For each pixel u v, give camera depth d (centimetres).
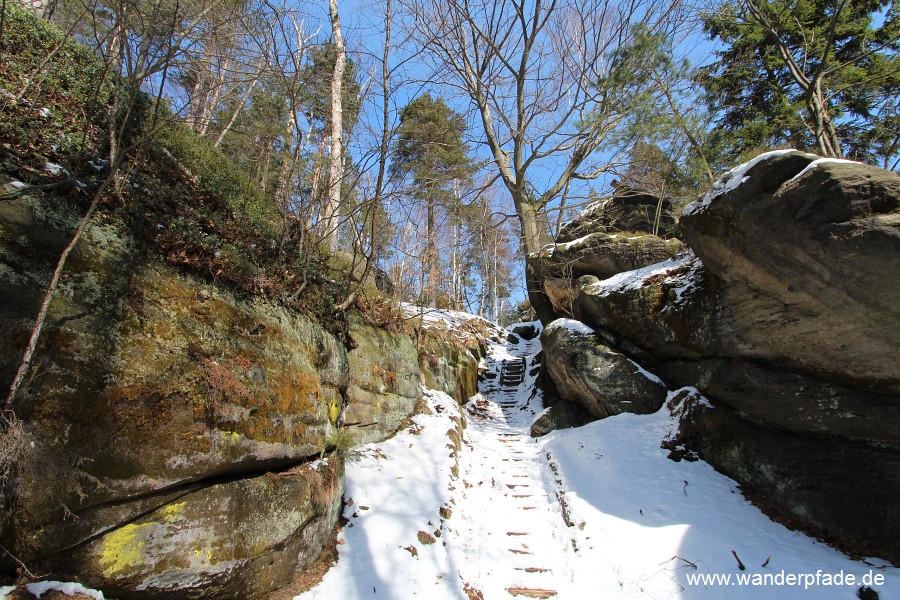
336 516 524
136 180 412
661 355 863
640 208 1349
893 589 421
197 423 362
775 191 492
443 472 696
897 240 407
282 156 714
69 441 286
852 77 1005
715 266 650
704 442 700
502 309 3628
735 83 1228
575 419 988
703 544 523
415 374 918
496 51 1480
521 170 1506
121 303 341
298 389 504
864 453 538
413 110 1622
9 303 274
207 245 437
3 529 260
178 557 330
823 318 514
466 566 532
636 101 1135
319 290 660
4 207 290
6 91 351
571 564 546
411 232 1221
